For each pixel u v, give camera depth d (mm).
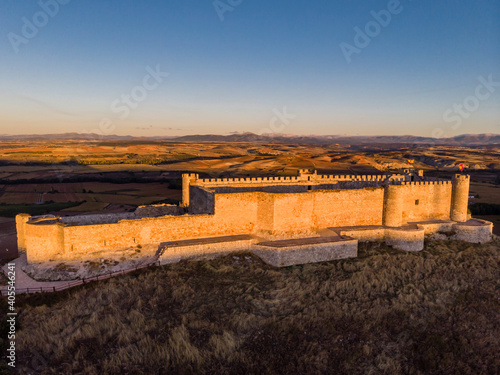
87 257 29125
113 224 30234
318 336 22234
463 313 25234
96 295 24547
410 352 21734
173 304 24234
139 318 22047
